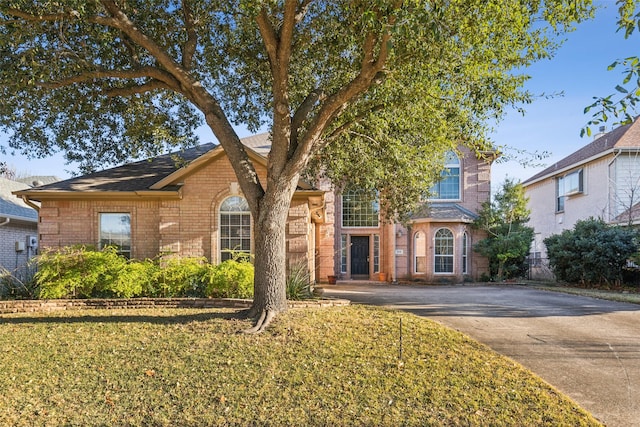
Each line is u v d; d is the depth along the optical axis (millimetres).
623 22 5020
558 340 7652
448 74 8094
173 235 13141
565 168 22609
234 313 8445
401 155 11453
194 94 8469
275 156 7938
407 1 6070
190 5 9172
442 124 8945
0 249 17312
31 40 8047
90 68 8945
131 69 9352
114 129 11789
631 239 15234
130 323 8320
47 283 10984
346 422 4590
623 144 18641
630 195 18469
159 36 9898
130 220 13555
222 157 13344
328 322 7914
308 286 11797
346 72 9594
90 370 5977
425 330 7676
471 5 6816
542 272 21734
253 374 5699
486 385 5426
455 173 21844
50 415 4801
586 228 16609
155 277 11336
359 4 7012
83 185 13516
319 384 5430
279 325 7422
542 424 4547
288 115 7926
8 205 18297
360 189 15383
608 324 8891
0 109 8641
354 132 10078
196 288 11430
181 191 13156
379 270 21719
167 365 6035
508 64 7891
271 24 7891
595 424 4539
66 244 13258
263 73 10609
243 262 11867
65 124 11109
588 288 16062
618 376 5949
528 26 7449
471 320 9258
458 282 20016
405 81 8234
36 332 7871
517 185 20531
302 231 12984
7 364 6223
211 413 4812
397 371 5805
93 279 11078
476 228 20828
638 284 15508
